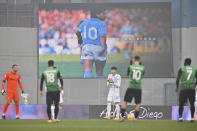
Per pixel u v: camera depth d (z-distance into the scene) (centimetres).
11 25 8188
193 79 3919
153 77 7900
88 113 5784
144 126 3422
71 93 8000
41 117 5850
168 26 7894
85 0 8350
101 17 7981
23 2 8238
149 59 7925
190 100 3962
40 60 7975
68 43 7994
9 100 5047
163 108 5734
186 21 8131
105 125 3553
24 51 8175
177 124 3684
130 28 7950
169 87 7881
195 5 8131
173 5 8188
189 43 8119
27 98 8025
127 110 5606
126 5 7956
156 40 7919
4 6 8188
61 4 8006
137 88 3884
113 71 5297
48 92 3900
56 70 3875
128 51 7950
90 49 7981
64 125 3575
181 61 8112
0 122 4094
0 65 8106
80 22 8000
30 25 8206
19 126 3447
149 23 7925
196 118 5738
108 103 5306
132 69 3862
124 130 3033
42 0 8344
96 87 7994
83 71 8006
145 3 7925
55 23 8000
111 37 7981
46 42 7988
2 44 8144
